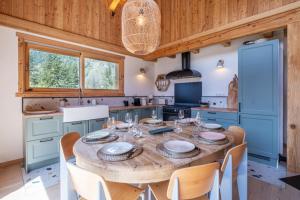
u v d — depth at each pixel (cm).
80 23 366
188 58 448
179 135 176
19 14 284
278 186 209
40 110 301
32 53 308
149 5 224
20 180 228
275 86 262
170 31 424
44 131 268
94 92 400
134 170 105
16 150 282
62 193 161
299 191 198
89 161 113
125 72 467
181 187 102
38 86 316
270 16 259
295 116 238
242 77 299
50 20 321
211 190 117
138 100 475
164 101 516
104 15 409
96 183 99
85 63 386
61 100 339
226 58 385
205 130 198
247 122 295
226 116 323
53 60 337
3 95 269
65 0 342
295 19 236
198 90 436
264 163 278
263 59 274
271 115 267
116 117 383
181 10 397
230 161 132
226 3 315
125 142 145
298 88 235
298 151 237
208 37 344
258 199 184
